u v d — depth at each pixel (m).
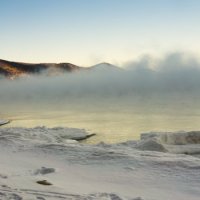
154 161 16.38
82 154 18.55
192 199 11.54
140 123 70.94
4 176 13.34
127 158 17.14
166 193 12.20
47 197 10.45
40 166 16.48
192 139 29.36
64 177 14.38
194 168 15.07
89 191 11.87
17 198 10.14
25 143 22.16
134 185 13.26
